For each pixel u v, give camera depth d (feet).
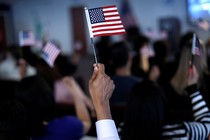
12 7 36.19
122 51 10.55
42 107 7.29
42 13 34.91
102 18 5.24
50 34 34.71
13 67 15.94
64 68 10.82
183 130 6.11
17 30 36.24
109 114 4.30
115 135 4.22
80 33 33.22
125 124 6.22
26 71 11.17
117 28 5.24
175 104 8.93
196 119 6.39
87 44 33.01
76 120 7.80
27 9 35.60
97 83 4.31
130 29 27.45
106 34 5.19
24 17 35.88
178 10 26.86
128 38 26.96
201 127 6.07
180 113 8.14
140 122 6.07
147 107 6.04
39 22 35.06
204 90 7.68
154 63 12.32
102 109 4.27
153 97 6.08
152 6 28.53
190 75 6.66
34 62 11.34
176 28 26.73
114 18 5.25
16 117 4.21
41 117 7.29
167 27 27.07
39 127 7.14
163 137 6.11
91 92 4.33
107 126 4.21
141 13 29.22
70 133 7.54
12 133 4.08
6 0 35.91
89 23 5.21
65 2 33.58
